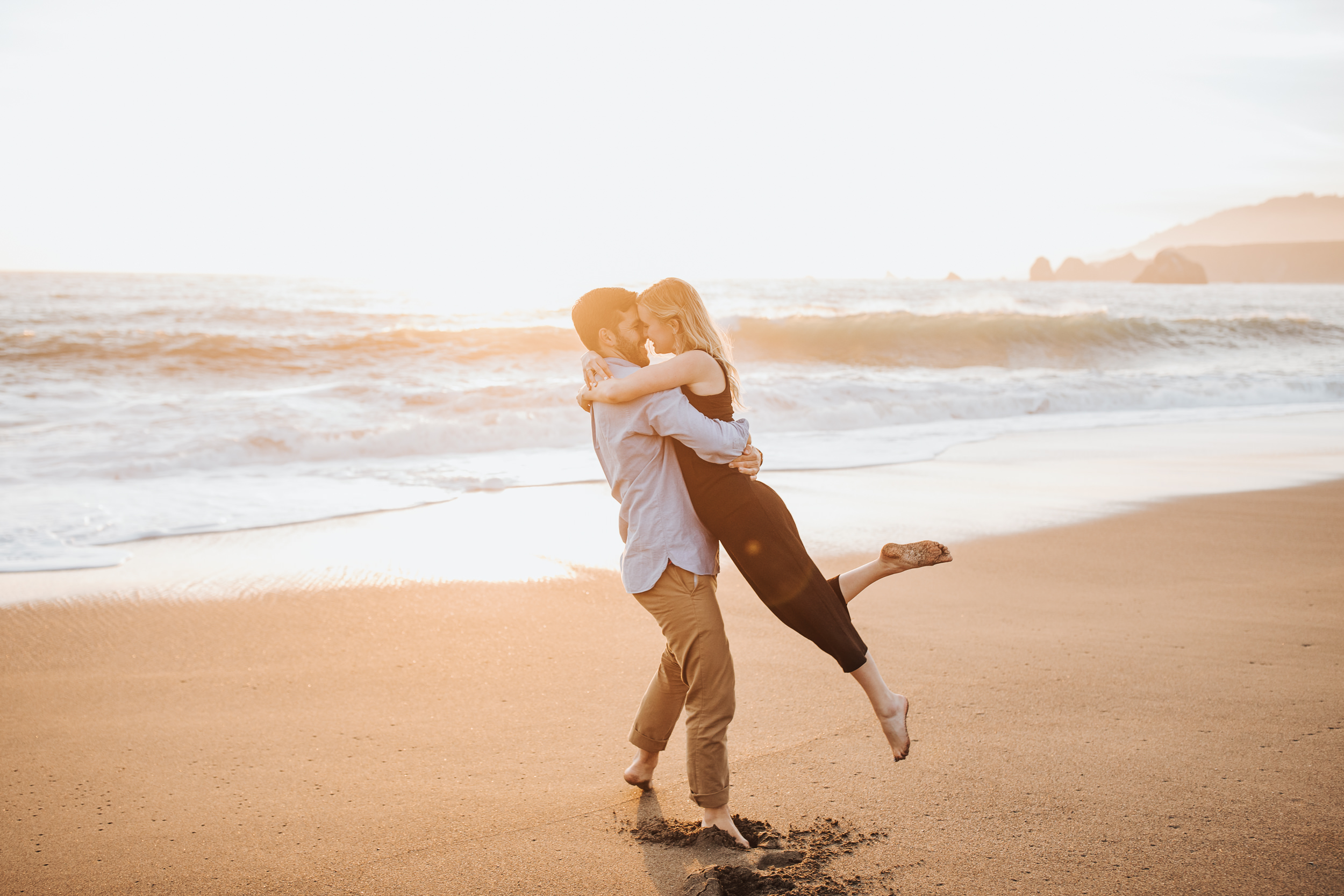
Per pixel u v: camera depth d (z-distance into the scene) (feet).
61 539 19.69
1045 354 66.90
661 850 7.89
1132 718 10.46
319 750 10.11
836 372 57.31
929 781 9.00
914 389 42.14
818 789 8.91
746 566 7.76
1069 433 35.83
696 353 7.79
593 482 26.30
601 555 18.56
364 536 20.03
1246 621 14.12
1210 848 7.64
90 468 26.68
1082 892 7.04
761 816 8.42
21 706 11.37
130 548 18.99
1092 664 12.25
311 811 8.71
